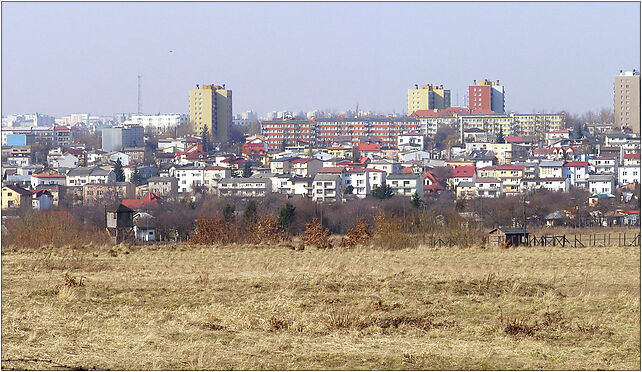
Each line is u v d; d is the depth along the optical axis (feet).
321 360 281.13
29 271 472.03
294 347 296.71
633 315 362.74
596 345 314.35
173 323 328.90
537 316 359.46
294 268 499.10
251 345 298.15
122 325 324.60
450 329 334.24
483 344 310.04
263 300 380.37
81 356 270.67
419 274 463.01
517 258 606.14
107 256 588.09
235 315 345.51
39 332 303.68
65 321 326.65
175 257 588.50
